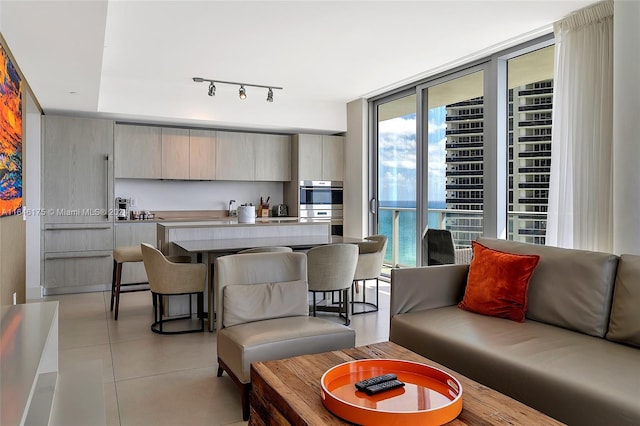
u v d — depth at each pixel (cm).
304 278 328
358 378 184
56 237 585
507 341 245
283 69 540
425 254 585
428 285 319
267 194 768
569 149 379
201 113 638
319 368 197
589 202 364
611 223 349
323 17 387
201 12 376
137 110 602
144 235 631
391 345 231
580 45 371
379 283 642
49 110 588
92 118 612
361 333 411
